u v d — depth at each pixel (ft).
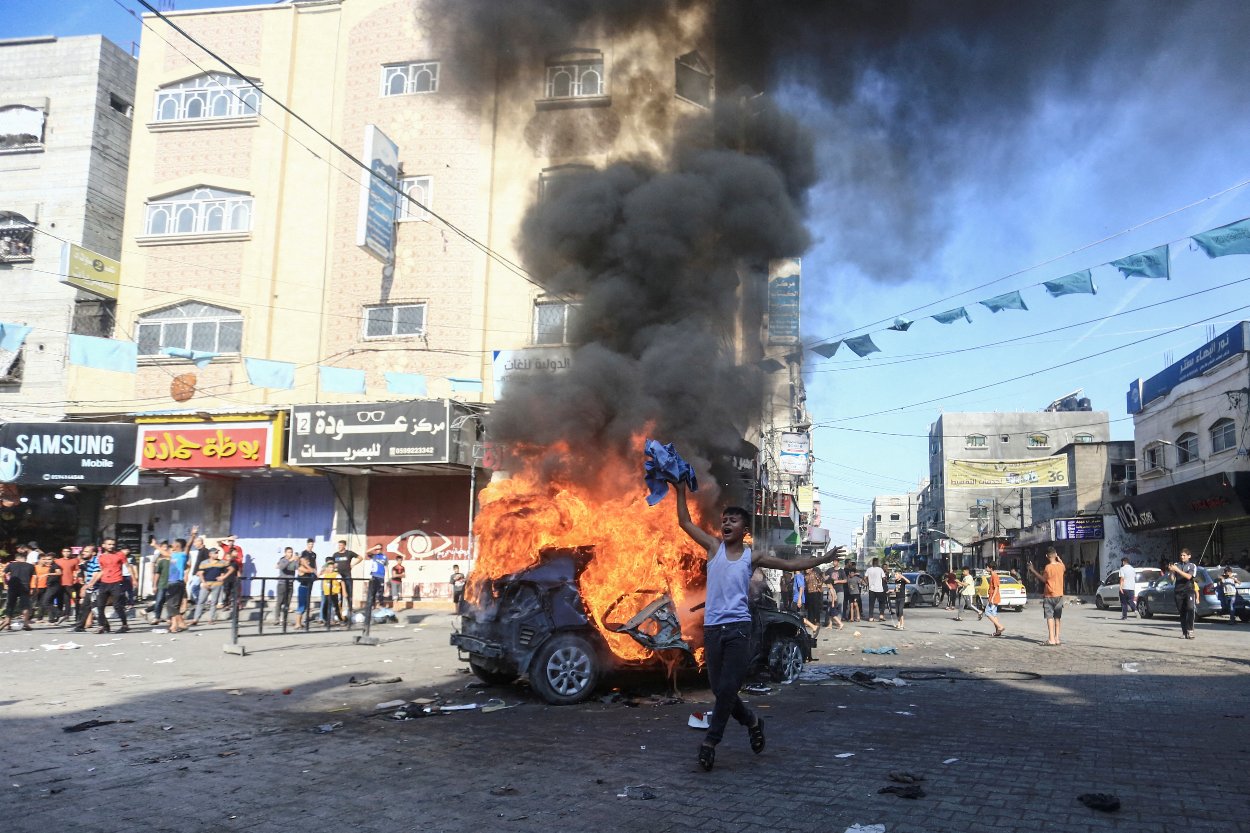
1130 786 15.62
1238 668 34.58
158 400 70.23
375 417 62.59
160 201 73.41
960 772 16.70
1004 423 203.72
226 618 58.03
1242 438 88.38
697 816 13.97
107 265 70.54
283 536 71.15
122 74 75.20
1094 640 48.91
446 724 22.43
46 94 72.84
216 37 73.87
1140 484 115.65
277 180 71.51
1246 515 84.02
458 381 59.41
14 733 21.31
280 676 31.24
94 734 21.16
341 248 70.38
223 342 70.49
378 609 58.54
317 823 14.01
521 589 26.58
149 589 71.97
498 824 13.79
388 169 66.54
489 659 26.89
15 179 72.28
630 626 26.35
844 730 21.13
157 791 15.97
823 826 13.42
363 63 71.67
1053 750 18.71
